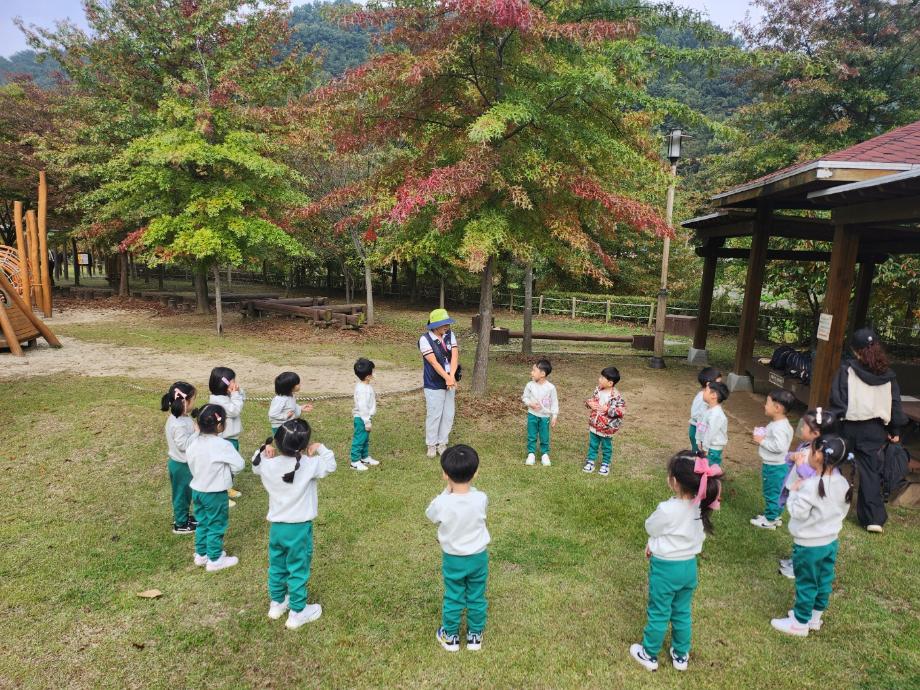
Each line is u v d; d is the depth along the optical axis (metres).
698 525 2.85
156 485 5.04
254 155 13.03
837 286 6.22
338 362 10.74
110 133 16.28
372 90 6.95
